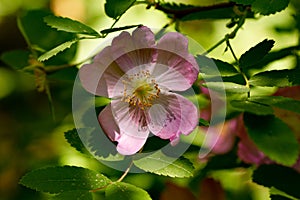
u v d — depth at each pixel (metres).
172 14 0.48
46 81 0.51
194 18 0.49
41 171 0.41
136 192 0.41
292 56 0.50
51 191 0.40
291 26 0.54
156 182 0.51
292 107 0.40
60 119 0.54
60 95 0.55
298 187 0.46
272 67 0.49
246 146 0.48
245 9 0.48
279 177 0.47
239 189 0.52
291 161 0.39
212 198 0.51
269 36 0.54
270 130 0.40
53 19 0.42
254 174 0.47
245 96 0.42
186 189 0.51
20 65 0.52
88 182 0.41
